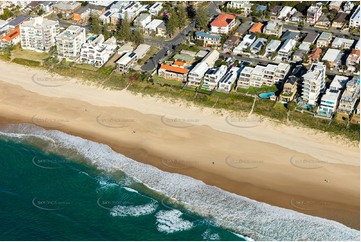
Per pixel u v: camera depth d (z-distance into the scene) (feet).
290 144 568.00
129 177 525.75
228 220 474.90
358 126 582.35
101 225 472.03
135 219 478.59
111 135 585.22
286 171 531.09
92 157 552.82
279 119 599.98
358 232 462.19
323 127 585.22
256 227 466.70
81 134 588.50
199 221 474.90
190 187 511.40
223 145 567.59
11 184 518.37
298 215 479.41
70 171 535.19
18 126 603.26
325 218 477.36
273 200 497.46
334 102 594.65
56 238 456.86
